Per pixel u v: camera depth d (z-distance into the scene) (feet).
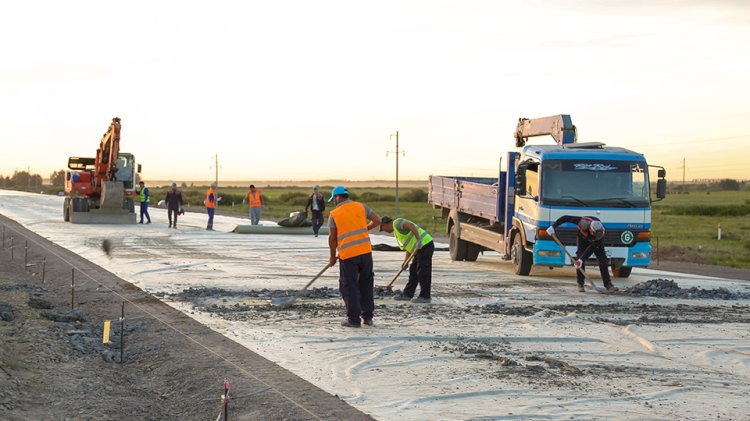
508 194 65.21
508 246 64.95
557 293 51.52
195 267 63.36
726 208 254.27
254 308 42.55
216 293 48.19
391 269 64.13
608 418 22.95
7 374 26.45
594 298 49.39
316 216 102.12
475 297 48.52
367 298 37.73
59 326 36.52
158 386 27.20
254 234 104.47
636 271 69.72
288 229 106.73
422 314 41.29
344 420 22.39
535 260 58.70
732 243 117.80
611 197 59.11
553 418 22.88
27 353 30.40
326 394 25.17
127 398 25.30
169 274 58.34
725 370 29.45
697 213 255.09
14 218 137.49
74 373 28.12
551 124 67.62
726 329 37.86
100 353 31.71
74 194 127.65
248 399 24.48
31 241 85.76
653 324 39.04
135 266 63.00
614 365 30.01
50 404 24.14
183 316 39.68
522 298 48.65
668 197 542.98
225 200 295.28
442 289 52.60
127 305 43.34
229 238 96.48
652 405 24.35
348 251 36.91
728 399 25.23
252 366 28.89
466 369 28.91
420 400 24.68
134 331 36.04
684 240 124.98
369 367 29.17
